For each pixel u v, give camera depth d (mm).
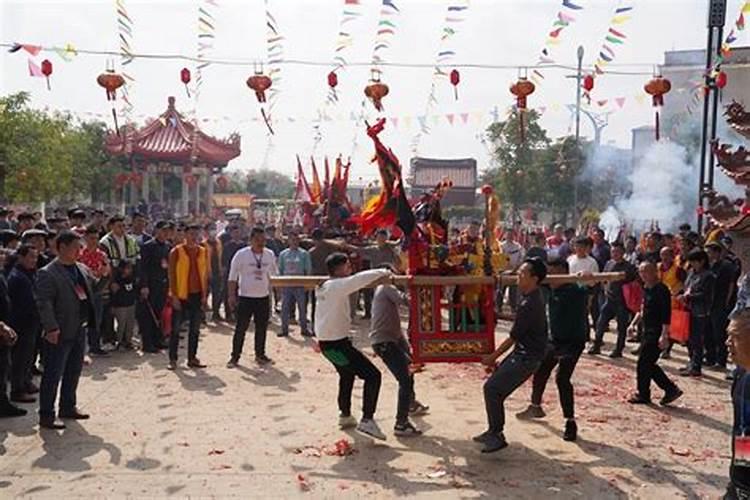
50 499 6113
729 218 11812
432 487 6531
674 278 12523
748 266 11578
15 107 26078
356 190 25359
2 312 8547
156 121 26859
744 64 14289
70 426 8219
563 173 29938
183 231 13148
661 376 9500
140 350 12812
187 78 10234
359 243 15875
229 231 17125
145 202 27016
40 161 26500
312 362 11992
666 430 8414
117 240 12508
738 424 3842
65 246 8180
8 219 14680
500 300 16531
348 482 6617
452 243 8148
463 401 9680
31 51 9516
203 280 11508
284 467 6980
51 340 7953
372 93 10383
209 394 9773
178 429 8164
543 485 6625
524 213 32500
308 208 17906
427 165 41000
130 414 8750
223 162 26844
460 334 7703
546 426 8539
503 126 28344
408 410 8039
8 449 7395
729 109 11617
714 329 12039
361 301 17766
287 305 14641
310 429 8242
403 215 7660
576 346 8016
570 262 12930
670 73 23453
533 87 10703
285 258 14500
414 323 7703
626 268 12633
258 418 8656
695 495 6430
